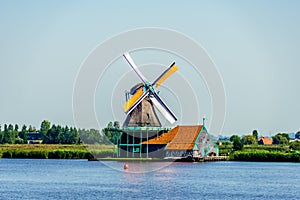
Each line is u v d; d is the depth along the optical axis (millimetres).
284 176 105312
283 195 80375
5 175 105500
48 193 80375
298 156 148375
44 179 98312
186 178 99875
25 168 123062
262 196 79250
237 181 96062
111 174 106312
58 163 138375
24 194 79500
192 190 83812
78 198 75938
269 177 103312
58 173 109000
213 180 97250
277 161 149500
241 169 120688
